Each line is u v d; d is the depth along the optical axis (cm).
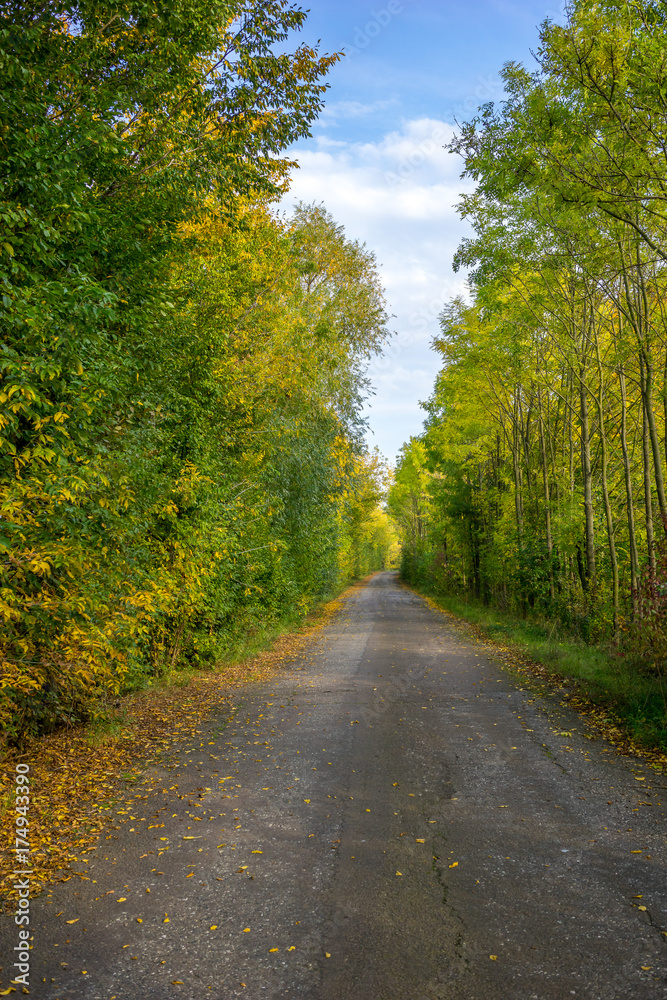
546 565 1861
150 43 817
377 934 352
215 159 900
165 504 966
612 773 621
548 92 963
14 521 525
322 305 2166
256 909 379
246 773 637
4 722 646
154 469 898
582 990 301
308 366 1709
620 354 1238
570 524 1620
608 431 1714
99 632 659
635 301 1215
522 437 2142
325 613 2803
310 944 343
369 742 744
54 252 647
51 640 630
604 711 859
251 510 1454
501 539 2177
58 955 333
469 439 2572
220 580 1316
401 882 411
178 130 885
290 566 2194
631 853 445
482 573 2731
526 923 359
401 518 6297
